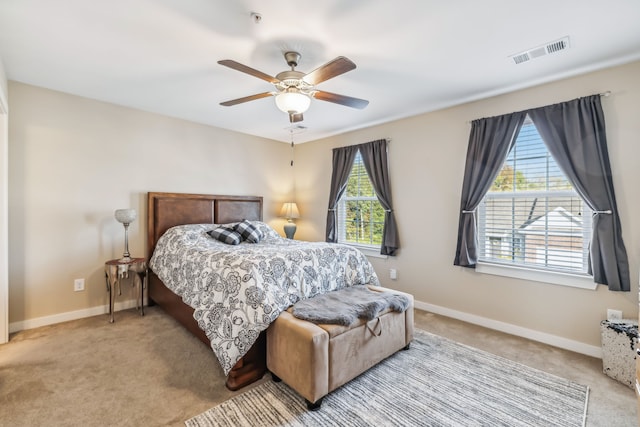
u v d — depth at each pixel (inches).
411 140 145.3
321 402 73.1
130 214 126.2
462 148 127.9
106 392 76.2
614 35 78.2
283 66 96.6
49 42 83.7
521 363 91.9
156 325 118.7
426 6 67.5
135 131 139.7
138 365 89.0
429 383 81.2
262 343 84.5
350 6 67.6
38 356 93.7
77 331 112.4
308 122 157.6
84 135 126.0
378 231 163.3
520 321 112.4
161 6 68.2
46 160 117.6
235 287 84.7
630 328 81.9
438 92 116.3
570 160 99.6
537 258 111.1
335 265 107.3
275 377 82.3
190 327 104.7
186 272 109.7
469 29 76.3
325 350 71.9
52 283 119.4
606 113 94.8
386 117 148.0
